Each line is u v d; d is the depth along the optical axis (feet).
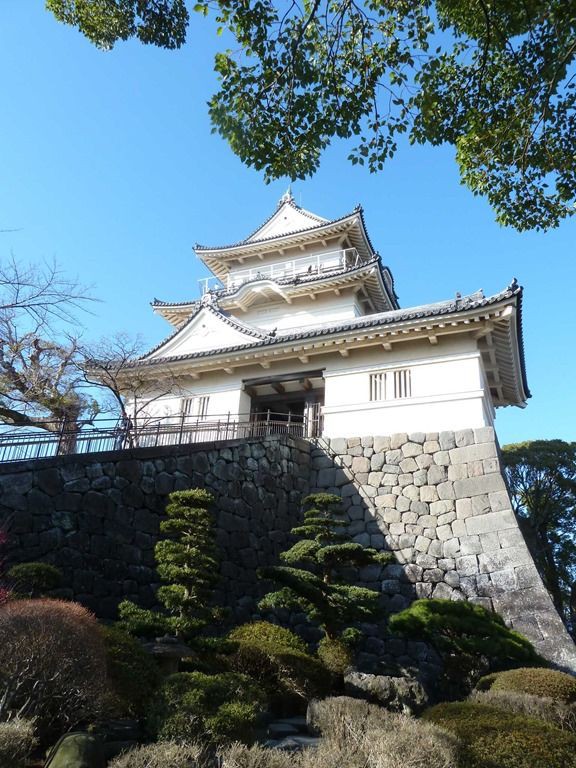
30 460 27.91
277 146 24.23
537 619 33.19
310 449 47.57
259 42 22.34
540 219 26.86
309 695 25.16
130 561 30.04
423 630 28.91
